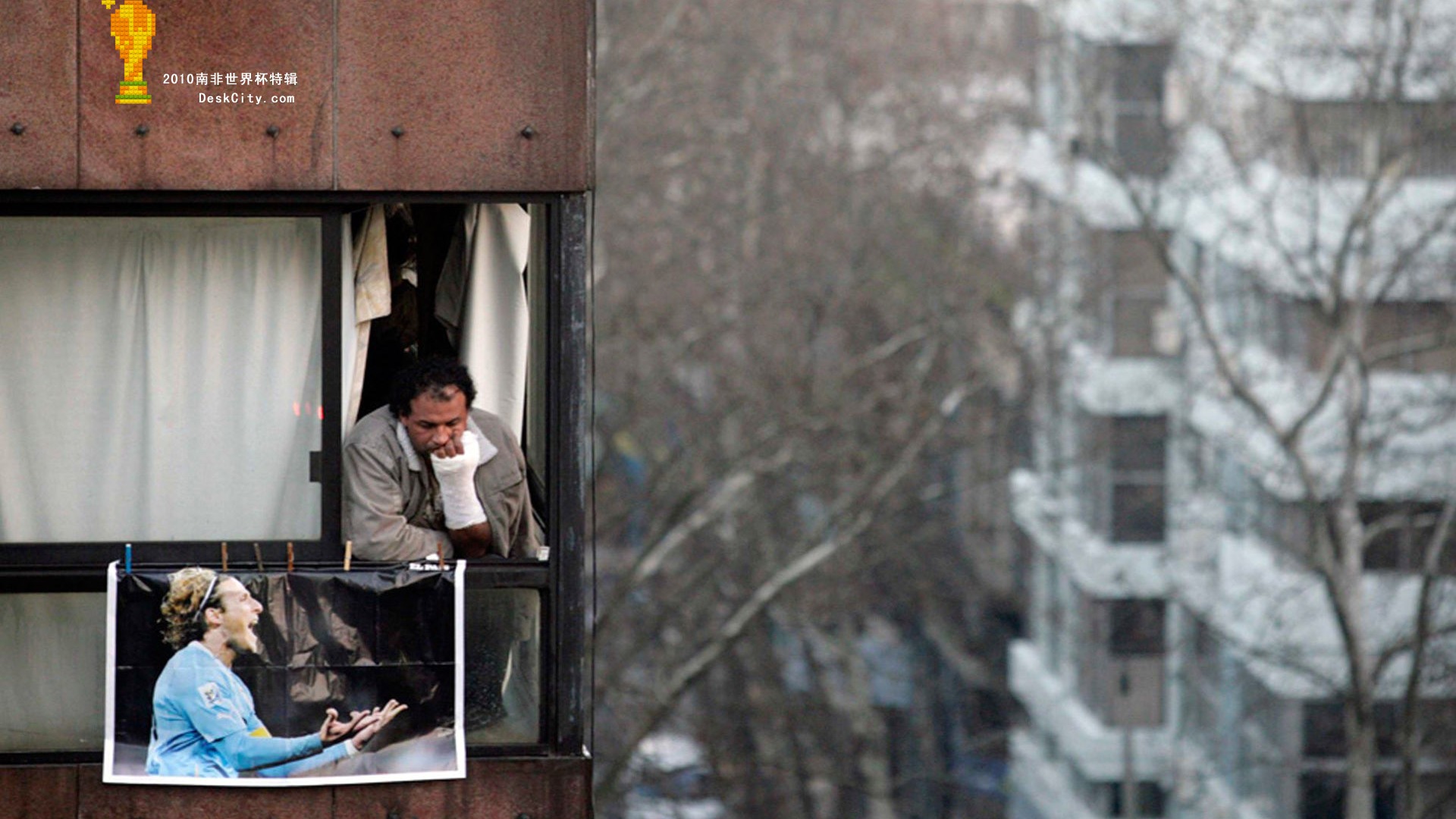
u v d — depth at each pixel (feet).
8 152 47.91
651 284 146.20
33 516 48.85
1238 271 186.60
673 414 150.00
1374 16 140.15
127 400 49.14
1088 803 216.74
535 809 49.42
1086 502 217.56
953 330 149.89
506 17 49.14
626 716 145.07
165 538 49.08
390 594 48.57
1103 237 196.03
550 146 49.29
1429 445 169.07
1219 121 173.17
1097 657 214.48
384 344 53.21
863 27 164.55
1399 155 148.87
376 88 48.85
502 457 50.34
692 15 146.41
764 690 168.04
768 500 153.69
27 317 48.85
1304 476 140.15
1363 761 138.00
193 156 48.39
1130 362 211.61
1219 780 193.47
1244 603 166.50
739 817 169.58
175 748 48.03
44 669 49.01
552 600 49.57
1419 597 148.56
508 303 52.08
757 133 152.56
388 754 48.57
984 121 164.04
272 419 49.39
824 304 149.28
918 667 218.38
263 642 48.21
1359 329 143.84
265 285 49.34
